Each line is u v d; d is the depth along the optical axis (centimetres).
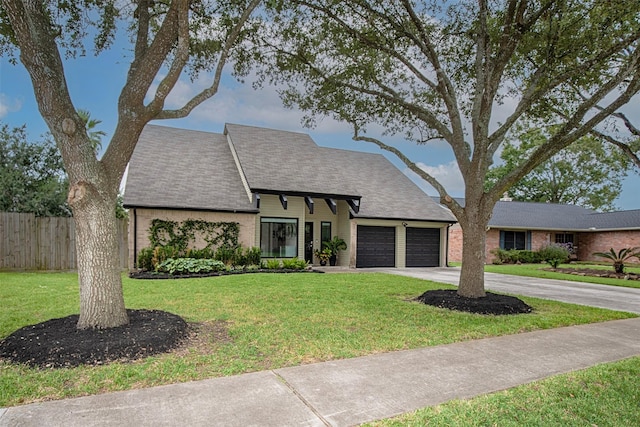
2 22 650
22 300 744
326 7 808
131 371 387
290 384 367
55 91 470
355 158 2273
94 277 493
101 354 423
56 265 1380
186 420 292
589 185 3609
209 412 306
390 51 872
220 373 393
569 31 832
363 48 914
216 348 474
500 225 2397
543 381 392
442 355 471
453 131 883
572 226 2634
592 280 1447
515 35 782
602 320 710
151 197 1379
